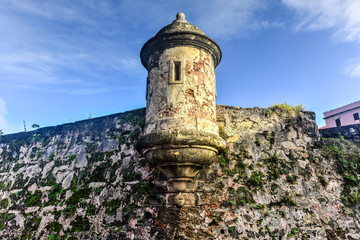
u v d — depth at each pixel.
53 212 5.91
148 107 4.86
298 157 5.89
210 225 4.76
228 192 5.14
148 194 5.21
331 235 5.21
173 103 4.51
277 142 5.92
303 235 5.09
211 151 4.48
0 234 6.16
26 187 6.67
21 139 7.67
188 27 5.08
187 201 4.86
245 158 5.58
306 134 6.20
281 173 5.59
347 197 5.64
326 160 6.00
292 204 5.32
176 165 4.39
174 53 4.86
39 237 5.70
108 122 6.69
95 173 6.07
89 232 5.34
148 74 5.24
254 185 5.32
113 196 5.55
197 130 4.30
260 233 4.89
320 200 5.51
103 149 6.34
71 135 7.00
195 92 4.63
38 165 6.93
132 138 6.07
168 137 4.15
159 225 4.86
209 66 5.07
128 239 4.96
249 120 6.02
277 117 6.21
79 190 6.00
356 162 6.07
